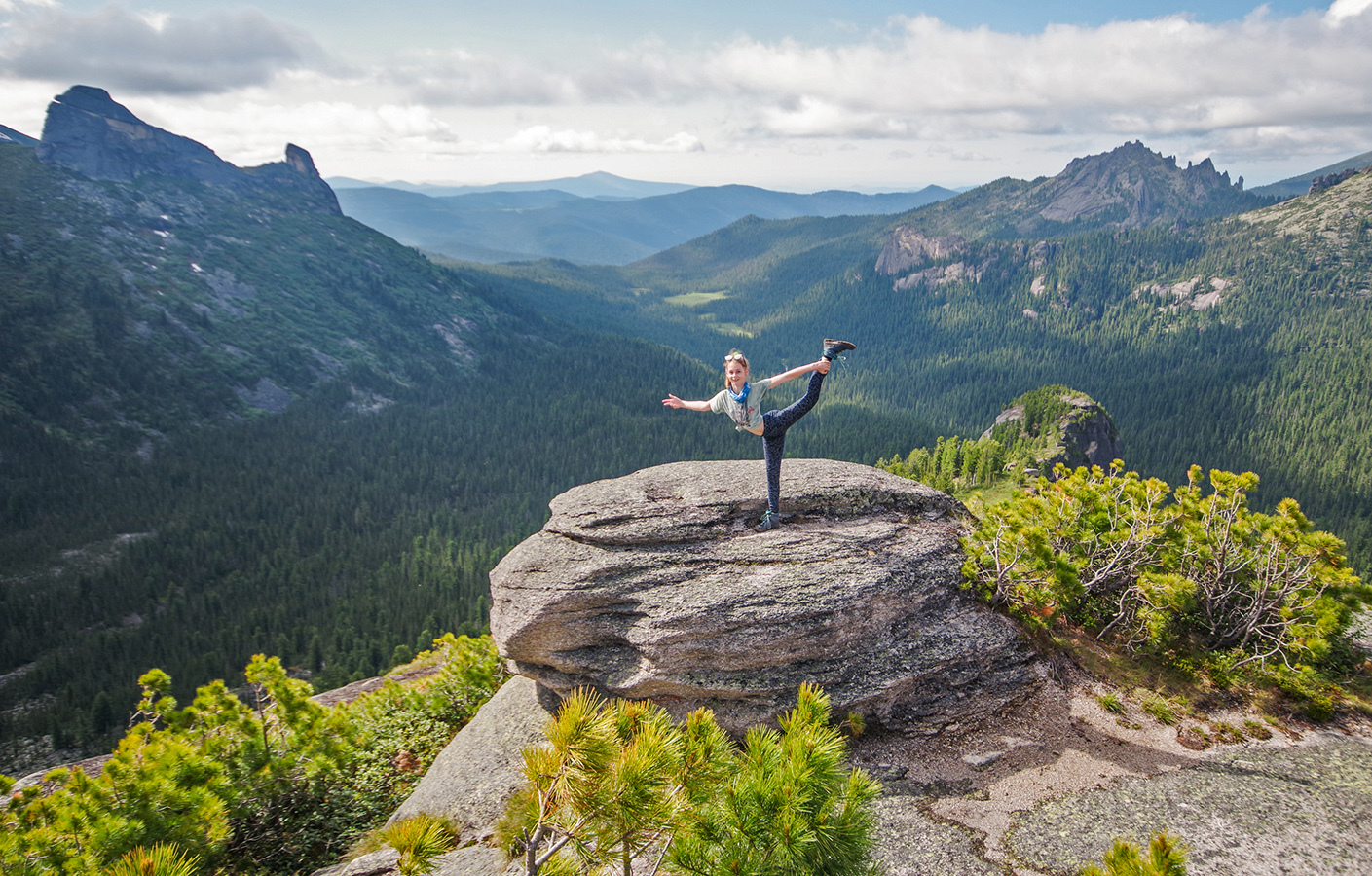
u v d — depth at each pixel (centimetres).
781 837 463
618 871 653
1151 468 18775
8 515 13650
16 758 7456
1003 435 15475
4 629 10225
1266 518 1213
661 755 471
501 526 14950
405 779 1238
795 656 1038
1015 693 1078
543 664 1134
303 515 14588
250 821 1068
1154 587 1210
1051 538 1349
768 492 1145
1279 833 787
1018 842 812
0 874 773
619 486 1323
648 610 1049
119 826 823
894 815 882
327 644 9138
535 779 466
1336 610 1096
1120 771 927
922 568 1154
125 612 10825
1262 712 1052
